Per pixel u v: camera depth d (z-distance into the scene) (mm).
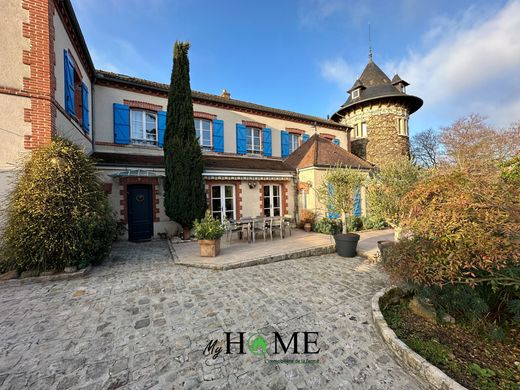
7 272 5824
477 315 3334
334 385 2625
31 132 6742
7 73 6512
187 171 10367
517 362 2869
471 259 2943
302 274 6305
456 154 17672
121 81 12062
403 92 22188
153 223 11062
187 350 3213
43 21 6961
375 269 6688
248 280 5852
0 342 3367
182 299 4773
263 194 13633
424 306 3863
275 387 2605
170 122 10766
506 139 16000
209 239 7578
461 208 2938
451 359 2908
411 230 3717
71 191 6211
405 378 2721
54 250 5902
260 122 16906
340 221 12539
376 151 20875
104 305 4500
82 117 10008
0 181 6406
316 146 15125
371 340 3436
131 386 2609
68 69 8438
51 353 3137
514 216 2703
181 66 10875
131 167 10414
